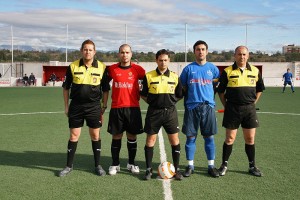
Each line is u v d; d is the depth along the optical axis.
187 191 4.20
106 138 7.54
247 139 4.85
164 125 4.73
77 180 4.62
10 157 5.84
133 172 4.94
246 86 4.63
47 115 11.24
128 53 4.78
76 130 4.94
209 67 4.75
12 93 22.92
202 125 4.73
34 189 4.26
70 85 4.94
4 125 9.16
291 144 6.77
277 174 4.86
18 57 53.25
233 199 3.94
